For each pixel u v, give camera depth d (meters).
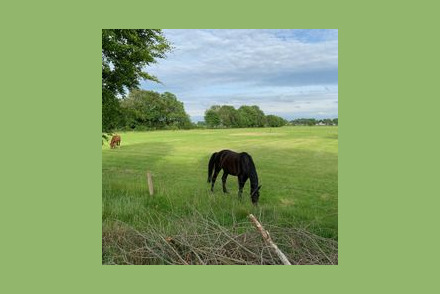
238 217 7.66
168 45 13.73
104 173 14.28
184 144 26.73
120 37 12.33
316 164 17.00
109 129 13.30
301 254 5.47
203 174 14.36
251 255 5.34
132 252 5.57
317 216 7.96
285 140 28.84
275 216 7.50
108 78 12.45
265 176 13.73
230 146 25.48
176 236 5.70
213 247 5.40
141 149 23.98
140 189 9.63
